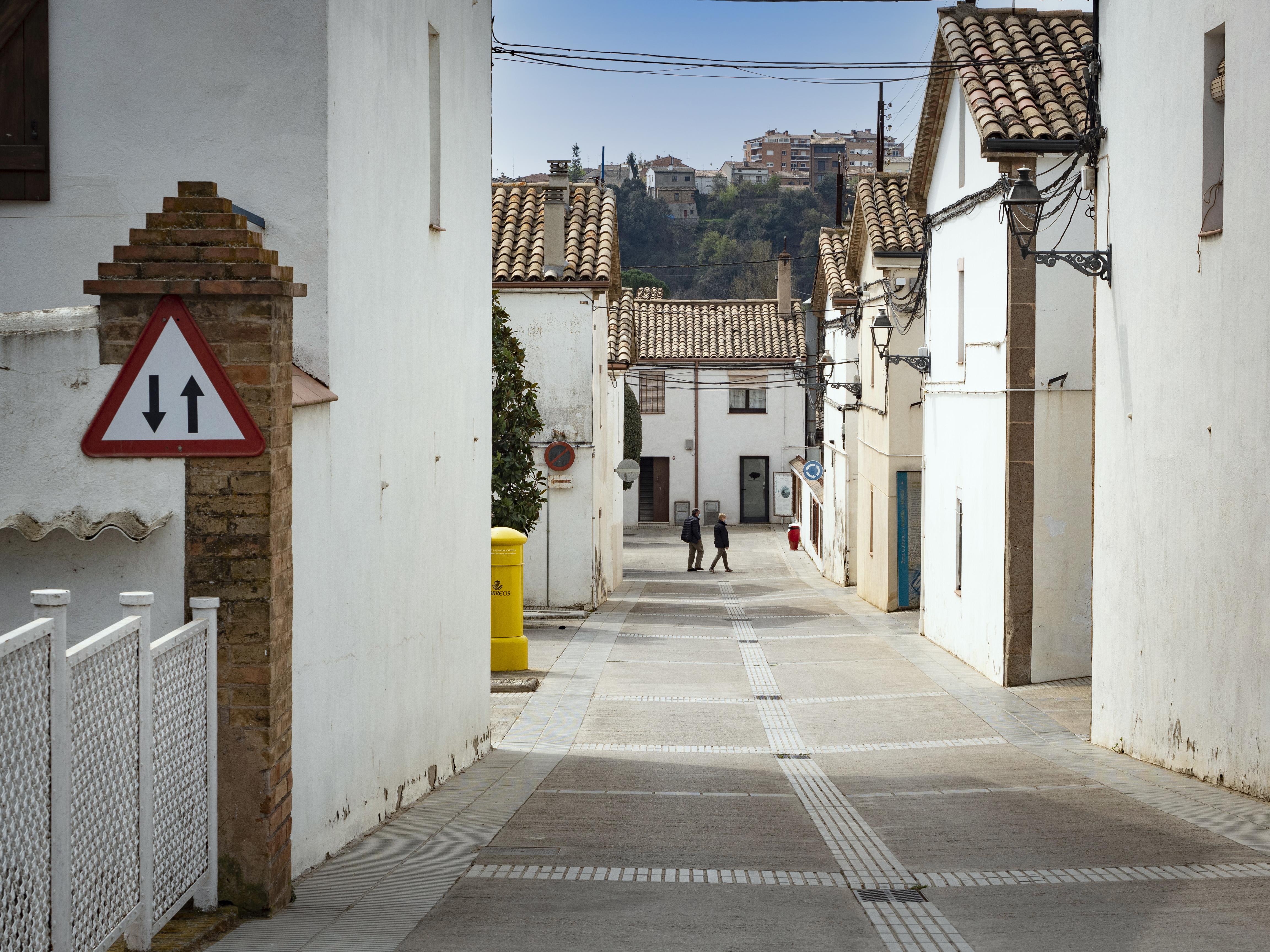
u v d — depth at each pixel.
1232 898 6.24
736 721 14.52
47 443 5.64
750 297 93.81
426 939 5.39
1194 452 10.43
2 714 3.74
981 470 17.73
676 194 125.94
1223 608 9.86
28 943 3.91
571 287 24.70
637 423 45.06
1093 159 12.94
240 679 5.68
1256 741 9.28
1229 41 9.71
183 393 5.64
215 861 5.63
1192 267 10.50
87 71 7.32
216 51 7.18
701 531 51.94
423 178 9.60
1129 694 11.98
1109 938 5.52
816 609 27.38
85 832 4.34
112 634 4.53
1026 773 10.95
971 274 18.34
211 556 5.66
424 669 9.80
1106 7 12.65
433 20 9.95
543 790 10.18
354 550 7.66
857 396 30.69
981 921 5.86
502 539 17.55
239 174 7.11
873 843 7.93
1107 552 12.59
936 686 16.61
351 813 7.67
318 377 7.04
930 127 20.55
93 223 7.39
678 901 6.25
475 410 12.02
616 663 18.67
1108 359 12.57
